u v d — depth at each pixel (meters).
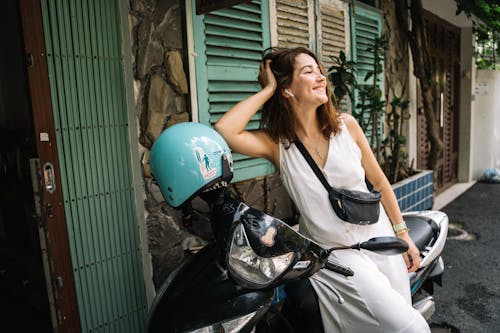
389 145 4.82
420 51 4.99
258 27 2.98
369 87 4.22
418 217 2.55
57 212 2.05
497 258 3.89
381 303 1.51
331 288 1.57
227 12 2.74
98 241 2.22
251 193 3.16
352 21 3.99
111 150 2.24
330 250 1.36
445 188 6.96
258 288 1.29
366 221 1.56
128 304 2.37
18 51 2.84
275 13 3.11
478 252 4.05
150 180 2.44
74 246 2.13
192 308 1.32
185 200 1.35
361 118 4.04
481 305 3.02
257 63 3.01
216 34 2.70
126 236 2.34
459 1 4.94
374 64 4.14
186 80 2.57
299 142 1.60
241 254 1.25
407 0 5.00
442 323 2.79
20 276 3.11
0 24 3.02
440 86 6.41
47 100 1.99
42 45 1.96
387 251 1.33
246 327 1.34
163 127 2.48
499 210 5.55
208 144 1.34
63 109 2.05
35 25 1.94
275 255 1.26
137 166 2.35
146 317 2.46
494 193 6.56
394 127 4.64
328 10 3.68
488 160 7.64
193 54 2.57
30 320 2.95
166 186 1.35
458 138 7.46
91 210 2.18
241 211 1.30
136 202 2.37
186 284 1.39
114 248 2.29
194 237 2.70
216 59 2.73
